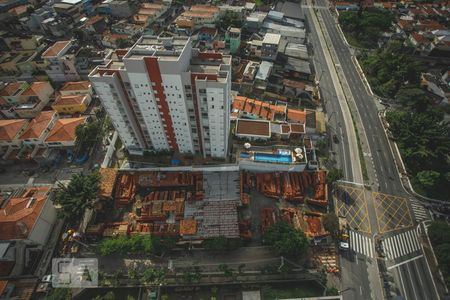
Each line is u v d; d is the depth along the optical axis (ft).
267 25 588.09
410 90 417.90
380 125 416.67
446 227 286.66
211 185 329.31
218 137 319.06
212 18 562.66
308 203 327.88
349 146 386.73
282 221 293.02
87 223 303.89
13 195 304.50
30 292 255.70
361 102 451.53
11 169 352.49
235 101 414.00
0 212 275.80
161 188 335.06
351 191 341.62
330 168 360.69
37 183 337.52
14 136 346.74
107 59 294.46
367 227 310.86
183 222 292.81
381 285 271.28
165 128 322.34
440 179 344.90
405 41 567.18
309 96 444.96
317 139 388.37
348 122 418.51
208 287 271.90
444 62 520.01
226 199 317.42
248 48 534.78
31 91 401.08
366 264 284.41
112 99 285.02
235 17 568.00
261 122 379.76
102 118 403.34
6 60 451.53
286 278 273.33
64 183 335.26
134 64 253.24
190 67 282.15
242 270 277.23
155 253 286.25
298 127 377.71
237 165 338.75
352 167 363.76
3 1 588.09
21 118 403.34
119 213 314.14
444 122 385.70
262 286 270.87
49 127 367.86
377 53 522.88
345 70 514.68
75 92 415.85
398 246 296.92
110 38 519.60
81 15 580.71
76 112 401.29
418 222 315.78
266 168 346.54
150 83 269.23
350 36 603.67
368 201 333.01
